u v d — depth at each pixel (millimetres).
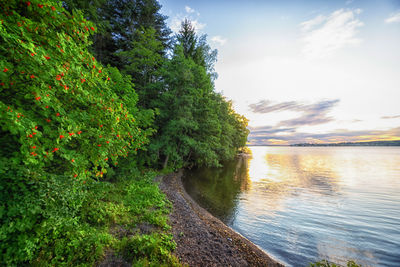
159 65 17734
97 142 3334
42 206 2922
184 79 14047
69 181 3420
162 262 3707
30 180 2643
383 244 6293
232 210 9195
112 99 3842
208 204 9875
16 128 1961
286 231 7199
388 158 49938
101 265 3342
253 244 6051
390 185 15766
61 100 2990
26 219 2535
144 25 18500
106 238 3975
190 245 4812
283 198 11711
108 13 17109
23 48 2146
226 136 25766
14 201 2459
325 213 9242
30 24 2359
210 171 21422
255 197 11656
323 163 36344
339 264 5320
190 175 17734
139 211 5965
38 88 2311
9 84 2293
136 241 4008
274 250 5875
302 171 24328
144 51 13195
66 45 2750
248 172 22266
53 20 2771
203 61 20297
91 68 3670
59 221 3080
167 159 16984
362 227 7637
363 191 13828
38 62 2240
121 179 9258
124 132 4027
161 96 14625
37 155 2312
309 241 6477
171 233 5105
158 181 11859
